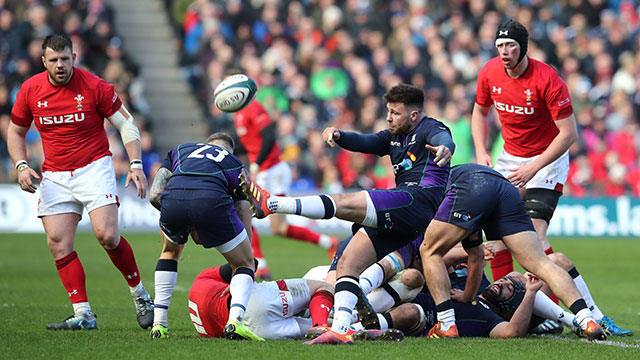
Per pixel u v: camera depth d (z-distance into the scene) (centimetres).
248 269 2191
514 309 2400
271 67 7612
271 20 8125
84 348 2036
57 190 2520
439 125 2327
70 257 2500
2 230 6400
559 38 8181
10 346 2066
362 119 7244
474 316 2364
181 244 2267
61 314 2806
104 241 2492
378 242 2247
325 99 7406
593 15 8581
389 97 2341
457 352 2023
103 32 7456
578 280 2580
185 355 1941
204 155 2206
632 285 4009
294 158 6850
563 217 6631
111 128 6656
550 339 2323
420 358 1938
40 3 7475
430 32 7981
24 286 3638
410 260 2441
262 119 4194
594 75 7856
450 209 2262
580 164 6881
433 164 2319
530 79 2709
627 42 8069
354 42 7819
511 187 2298
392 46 7969
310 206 2192
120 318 2786
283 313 2253
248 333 2152
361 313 2255
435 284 2297
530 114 2773
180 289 3638
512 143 2881
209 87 7525
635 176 6869
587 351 2080
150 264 4556
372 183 6738
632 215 6625
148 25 8644
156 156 6762
